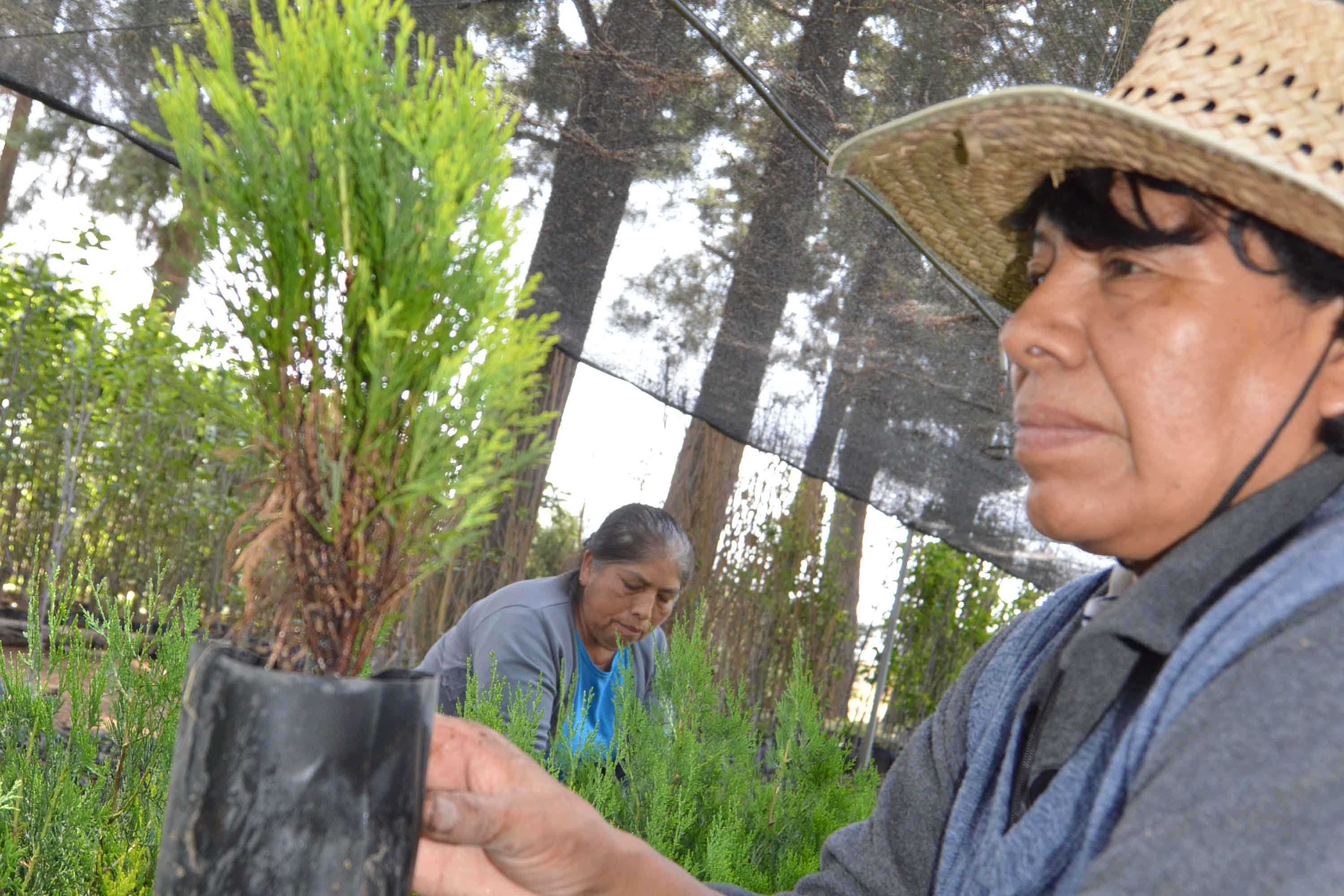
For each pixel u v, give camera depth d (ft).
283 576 2.47
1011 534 13.30
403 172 2.38
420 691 2.43
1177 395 2.42
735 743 6.99
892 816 3.69
